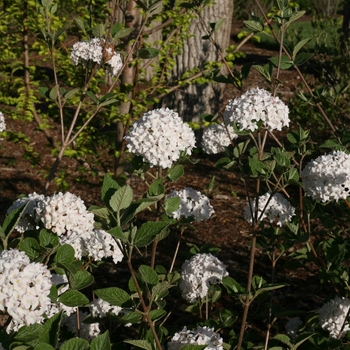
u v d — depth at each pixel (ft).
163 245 19.12
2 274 5.70
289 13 11.00
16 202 8.45
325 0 49.88
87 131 18.03
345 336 11.51
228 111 9.77
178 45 19.24
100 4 17.49
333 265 11.48
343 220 12.21
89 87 17.90
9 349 6.18
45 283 5.88
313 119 22.03
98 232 9.59
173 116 8.77
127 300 6.68
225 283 8.83
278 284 8.54
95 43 13.38
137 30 17.60
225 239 19.80
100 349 5.48
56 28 17.61
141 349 7.66
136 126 8.66
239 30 66.13
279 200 12.16
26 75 18.66
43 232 7.01
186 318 14.37
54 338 5.79
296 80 39.17
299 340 9.35
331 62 22.84
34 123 30.96
